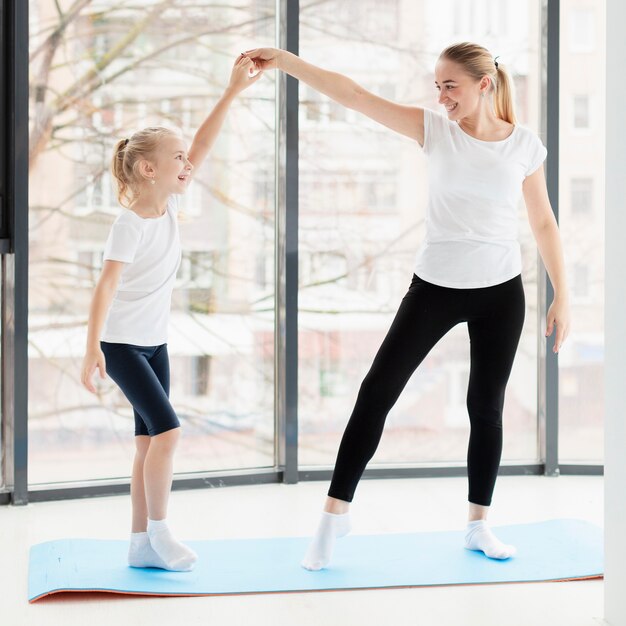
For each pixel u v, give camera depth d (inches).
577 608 92.3
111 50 138.0
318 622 88.3
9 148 131.0
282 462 149.4
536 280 154.3
